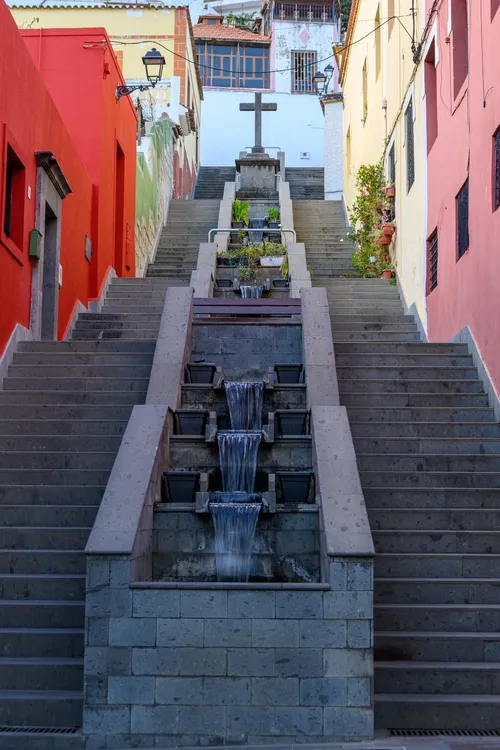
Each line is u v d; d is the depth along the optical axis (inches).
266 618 210.1
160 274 718.5
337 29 1363.2
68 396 367.6
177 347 370.3
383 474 314.0
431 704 219.0
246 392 344.8
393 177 623.2
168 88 948.6
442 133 452.1
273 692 207.8
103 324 500.4
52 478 312.8
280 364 380.5
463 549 279.7
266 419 351.6
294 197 1098.1
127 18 978.7
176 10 979.3
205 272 548.4
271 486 280.1
